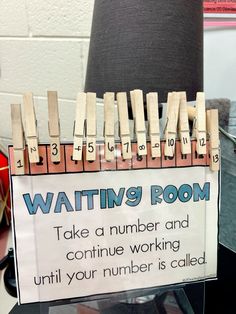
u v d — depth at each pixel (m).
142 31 0.51
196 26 0.54
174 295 0.51
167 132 0.40
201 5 0.55
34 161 0.38
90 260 0.42
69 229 0.41
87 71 0.59
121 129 0.40
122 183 0.41
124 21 0.52
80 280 0.42
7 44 1.04
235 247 0.65
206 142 0.41
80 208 0.40
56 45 0.96
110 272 0.43
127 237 0.42
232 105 0.82
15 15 0.99
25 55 1.02
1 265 0.74
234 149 0.63
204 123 0.41
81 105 0.39
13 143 0.38
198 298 0.50
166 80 0.52
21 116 0.38
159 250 0.43
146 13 0.51
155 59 0.52
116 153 0.40
